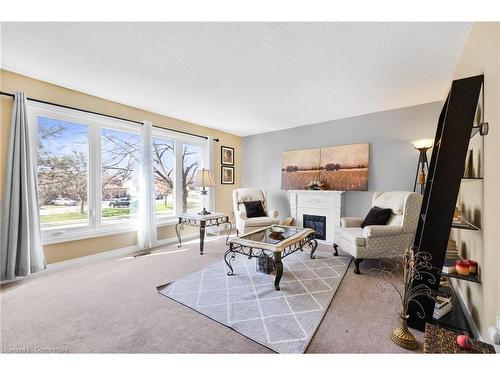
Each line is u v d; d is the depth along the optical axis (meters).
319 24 1.70
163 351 1.41
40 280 2.46
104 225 3.26
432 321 1.62
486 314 1.41
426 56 2.14
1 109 2.39
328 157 4.33
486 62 1.48
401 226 2.69
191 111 3.82
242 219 3.95
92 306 1.93
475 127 1.53
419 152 3.47
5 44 1.95
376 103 3.41
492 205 1.34
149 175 3.63
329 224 4.15
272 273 2.65
